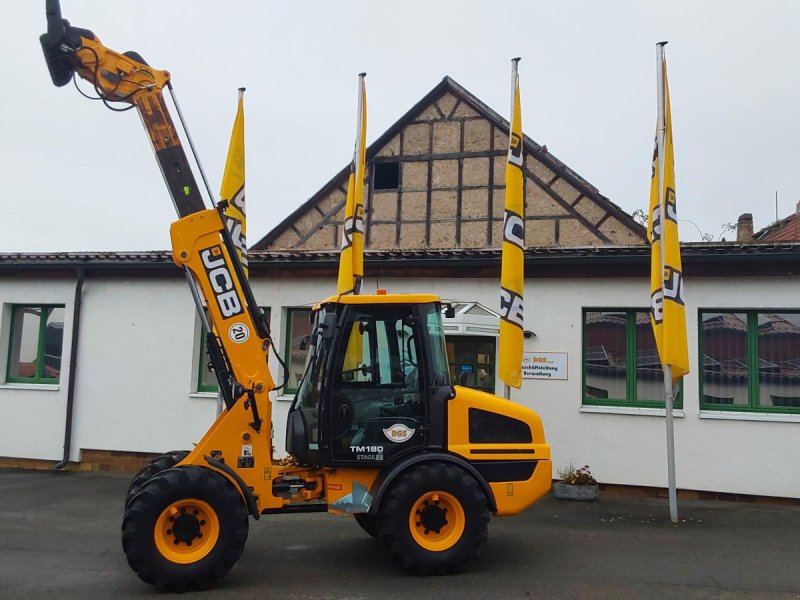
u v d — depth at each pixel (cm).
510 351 871
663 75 853
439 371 645
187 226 621
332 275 1142
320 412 622
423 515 613
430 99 1577
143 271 1200
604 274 1026
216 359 630
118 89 645
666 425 926
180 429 1165
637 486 991
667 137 849
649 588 575
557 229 1480
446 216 1538
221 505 568
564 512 885
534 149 1505
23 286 1246
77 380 1208
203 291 621
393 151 1589
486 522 616
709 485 966
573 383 1028
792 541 739
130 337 1198
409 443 627
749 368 984
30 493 995
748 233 1952
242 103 991
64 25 634
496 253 1043
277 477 634
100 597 548
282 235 1669
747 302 970
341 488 628
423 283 1100
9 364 1259
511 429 654
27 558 663
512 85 907
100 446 1188
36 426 1215
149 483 562
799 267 950
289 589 568
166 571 548
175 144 654
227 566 566
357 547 711
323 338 624
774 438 949
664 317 838
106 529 783
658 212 870
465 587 575
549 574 615
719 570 630
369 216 1577
